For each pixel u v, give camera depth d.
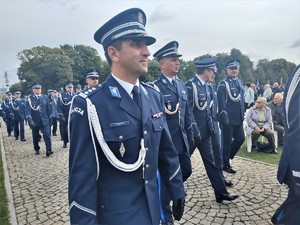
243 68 74.69
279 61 85.75
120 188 1.54
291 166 1.76
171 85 3.73
